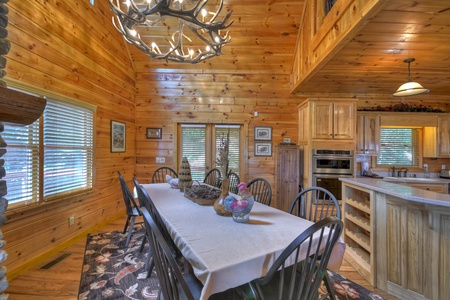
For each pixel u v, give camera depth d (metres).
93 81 3.42
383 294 1.91
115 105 3.99
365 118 4.21
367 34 2.32
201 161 4.81
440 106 4.64
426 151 4.42
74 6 3.03
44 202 2.55
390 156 4.56
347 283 2.08
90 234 3.27
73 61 3.02
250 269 1.09
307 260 1.07
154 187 3.02
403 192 1.79
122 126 4.19
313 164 3.91
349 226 2.63
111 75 3.87
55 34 2.73
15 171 2.29
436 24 2.13
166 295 1.06
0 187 1.25
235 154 4.80
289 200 4.22
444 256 1.62
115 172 3.99
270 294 1.22
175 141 4.71
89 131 3.34
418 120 4.20
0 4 1.24
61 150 2.85
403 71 3.40
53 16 2.70
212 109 4.77
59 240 2.77
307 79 3.82
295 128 4.77
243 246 1.22
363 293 1.93
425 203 1.63
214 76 4.76
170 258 0.95
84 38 3.23
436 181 3.84
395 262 1.89
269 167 4.76
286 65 4.69
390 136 4.57
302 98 4.77
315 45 3.27
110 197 3.83
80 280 2.12
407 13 1.95
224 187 1.78
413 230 1.79
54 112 2.74
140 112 4.70
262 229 1.48
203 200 2.07
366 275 2.15
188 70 4.73
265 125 4.78
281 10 3.90
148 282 2.08
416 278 1.77
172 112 4.73
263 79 4.78
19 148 2.33
